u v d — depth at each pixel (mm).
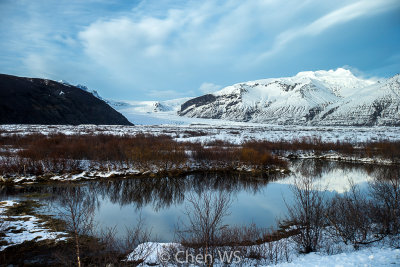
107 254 8445
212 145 37281
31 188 18875
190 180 23453
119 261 8055
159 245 9164
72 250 8789
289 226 11297
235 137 48969
